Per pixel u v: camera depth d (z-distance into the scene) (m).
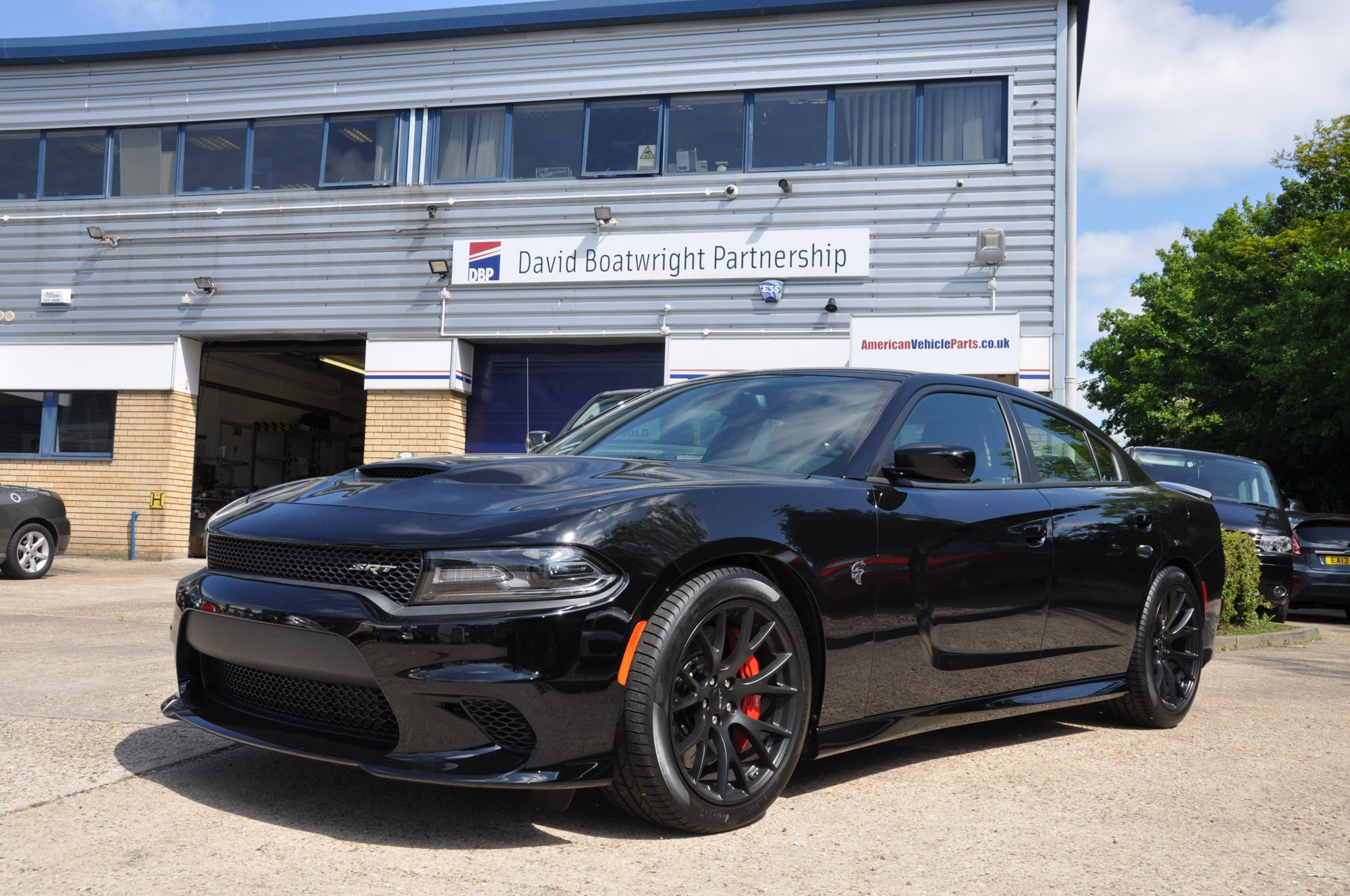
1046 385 11.73
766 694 2.52
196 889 1.94
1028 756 3.38
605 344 13.06
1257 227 26.94
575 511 2.32
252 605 2.39
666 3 12.64
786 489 2.65
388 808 2.49
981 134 12.16
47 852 2.13
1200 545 4.19
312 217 13.52
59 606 7.66
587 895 1.98
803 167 12.48
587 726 2.21
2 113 14.41
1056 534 3.40
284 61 13.77
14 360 14.02
